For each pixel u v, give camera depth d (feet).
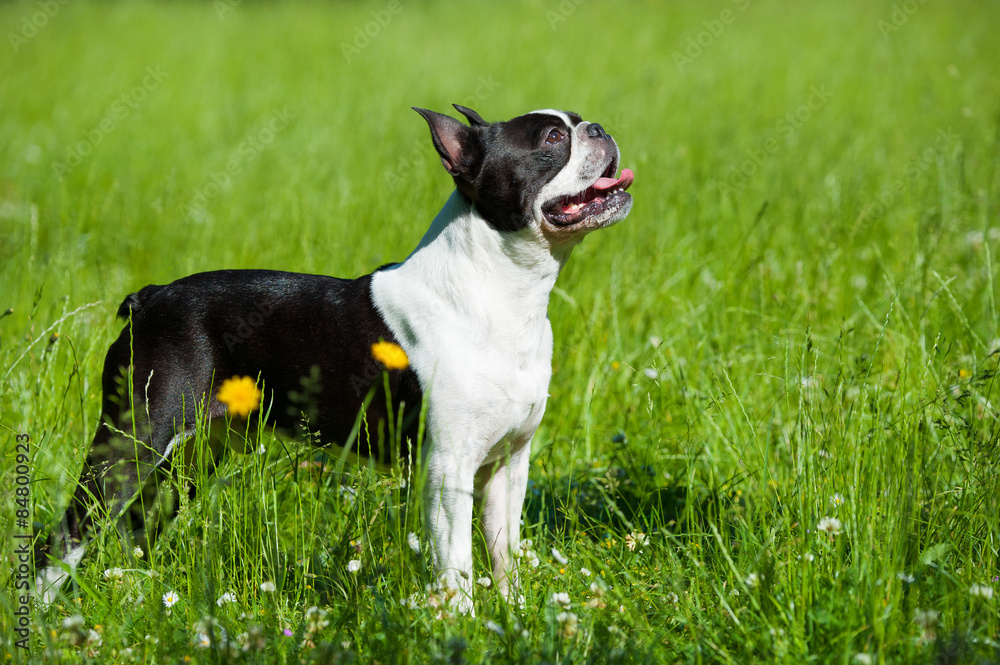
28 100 48.24
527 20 70.28
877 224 26.63
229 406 14.49
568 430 19.33
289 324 14.74
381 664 11.22
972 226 25.53
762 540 13.58
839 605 11.71
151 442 14.39
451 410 13.74
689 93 45.06
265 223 28.14
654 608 12.84
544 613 12.28
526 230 13.93
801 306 21.75
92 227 28.50
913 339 18.54
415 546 12.97
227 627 11.94
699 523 15.48
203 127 42.19
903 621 11.54
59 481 14.34
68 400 17.90
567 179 14.05
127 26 71.36
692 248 25.64
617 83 46.96
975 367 16.80
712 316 21.99
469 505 13.79
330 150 35.32
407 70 53.26
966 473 14.19
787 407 17.63
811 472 13.48
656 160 32.30
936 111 39.22
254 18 75.41
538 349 14.53
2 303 22.66
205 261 25.22
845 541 12.89
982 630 11.27
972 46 53.42
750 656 11.38
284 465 16.22
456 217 14.34
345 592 12.95
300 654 11.51
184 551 13.62
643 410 19.21
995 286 21.52
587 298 23.30
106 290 22.13
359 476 13.50
